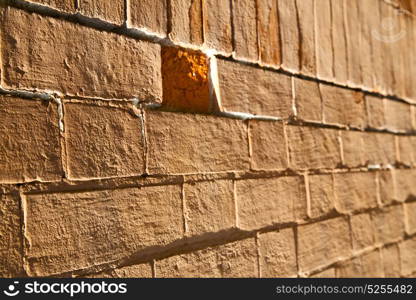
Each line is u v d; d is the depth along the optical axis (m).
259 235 3.34
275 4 3.67
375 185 4.72
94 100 2.48
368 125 4.76
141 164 2.66
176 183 2.85
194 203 2.93
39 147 2.25
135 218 2.61
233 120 3.23
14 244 2.14
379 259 4.60
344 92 4.43
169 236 2.77
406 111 5.46
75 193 2.37
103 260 2.46
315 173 3.96
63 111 2.36
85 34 2.45
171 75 2.97
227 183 3.15
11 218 2.14
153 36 2.79
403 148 5.28
